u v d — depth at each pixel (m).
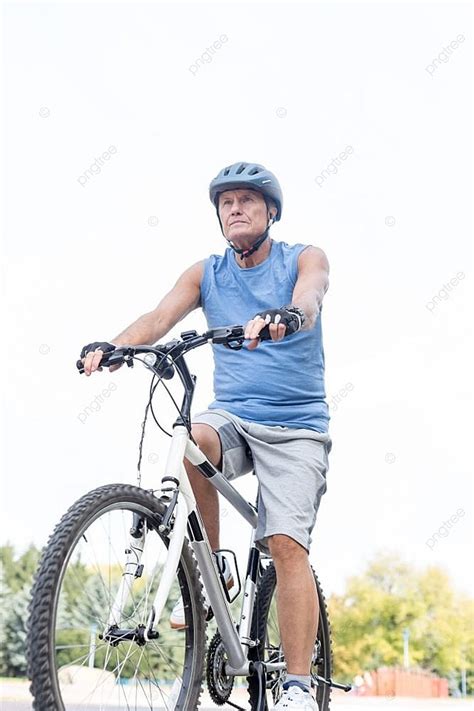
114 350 3.82
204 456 3.96
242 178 4.32
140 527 3.60
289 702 3.88
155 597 3.51
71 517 3.33
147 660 3.71
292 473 4.06
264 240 4.45
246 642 4.21
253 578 4.34
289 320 3.53
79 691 3.39
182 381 3.88
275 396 4.27
